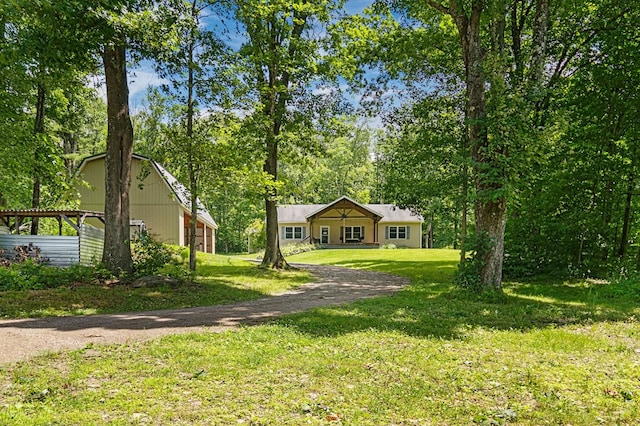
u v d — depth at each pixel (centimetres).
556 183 1591
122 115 1291
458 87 1783
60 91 1848
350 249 3959
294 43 1795
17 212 1680
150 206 2683
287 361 537
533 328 769
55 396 424
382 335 687
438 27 1795
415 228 4388
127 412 389
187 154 1439
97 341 649
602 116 1552
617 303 1105
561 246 1600
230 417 379
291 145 2025
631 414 395
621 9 1512
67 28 1030
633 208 1616
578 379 487
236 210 6016
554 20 1598
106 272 1232
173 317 875
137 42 1181
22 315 852
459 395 439
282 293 1340
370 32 1833
